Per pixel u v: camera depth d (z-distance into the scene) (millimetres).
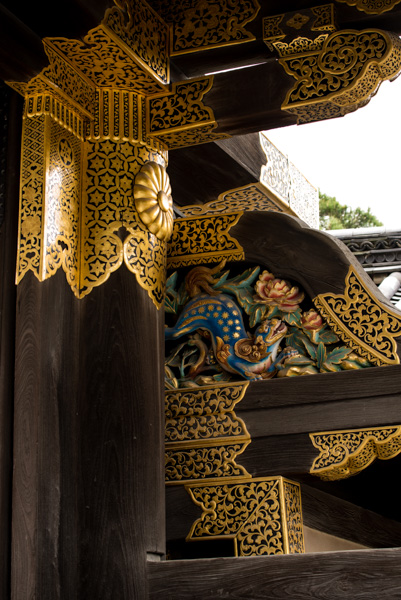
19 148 4375
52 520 3971
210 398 4785
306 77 4473
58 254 4277
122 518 4168
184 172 5895
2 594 3873
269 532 4504
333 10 4531
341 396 4566
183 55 4895
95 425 4266
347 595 3861
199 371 4926
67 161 4441
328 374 4617
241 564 4055
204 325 4961
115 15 4273
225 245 5023
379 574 3842
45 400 4055
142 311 4465
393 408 4461
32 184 4262
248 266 5023
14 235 4270
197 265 5070
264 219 4984
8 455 4031
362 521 6465
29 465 3945
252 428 4676
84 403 4293
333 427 4543
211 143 5441
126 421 4285
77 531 4137
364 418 4500
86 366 4340
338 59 4426
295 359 4727
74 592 4039
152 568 4152
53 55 4305
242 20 4723
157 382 4473
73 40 4258
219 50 4844
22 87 4320
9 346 4148
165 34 4812
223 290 4984
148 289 4531
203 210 6586
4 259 4258
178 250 5109
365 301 4676
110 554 4113
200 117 4625
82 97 4562
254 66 4586
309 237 4863
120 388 4316
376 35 4387
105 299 4410
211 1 4809
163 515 4348
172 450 4766
